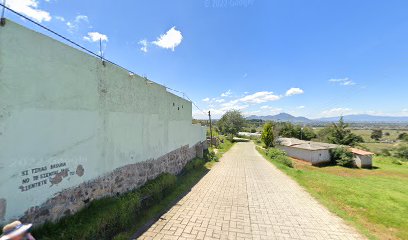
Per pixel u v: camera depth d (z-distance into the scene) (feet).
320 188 34.17
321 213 22.72
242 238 16.40
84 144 15.33
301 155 102.83
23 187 11.06
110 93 18.25
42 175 12.13
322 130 178.60
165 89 31.58
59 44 13.04
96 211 15.20
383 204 28.81
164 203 22.68
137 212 19.24
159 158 29.43
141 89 23.98
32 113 11.43
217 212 21.31
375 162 114.11
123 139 20.42
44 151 12.20
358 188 38.68
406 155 135.33
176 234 16.35
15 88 10.51
